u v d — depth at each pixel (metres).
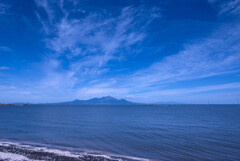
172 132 28.36
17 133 26.23
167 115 76.19
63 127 33.47
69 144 19.42
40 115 71.25
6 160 11.84
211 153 16.20
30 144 18.86
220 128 33.38
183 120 51.09
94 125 37.47
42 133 26.39
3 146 16.28
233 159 14.46
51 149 15.92
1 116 64.12
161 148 17.98
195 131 29.55
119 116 68.56
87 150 16.70
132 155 15.46
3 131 28.00
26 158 12.51
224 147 18.36
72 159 12.76
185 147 18.36
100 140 21.80
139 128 33.03
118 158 13.91
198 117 63.50
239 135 25.72
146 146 18.81
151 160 13.83
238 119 54.16
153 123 42.69
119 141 21.28
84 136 24.27
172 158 14.65
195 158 14.69
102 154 15.26
